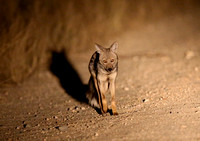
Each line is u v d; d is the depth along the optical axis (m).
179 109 15.20
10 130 14.55
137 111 15.51
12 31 24.47
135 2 45.12
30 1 30.91
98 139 12.46
